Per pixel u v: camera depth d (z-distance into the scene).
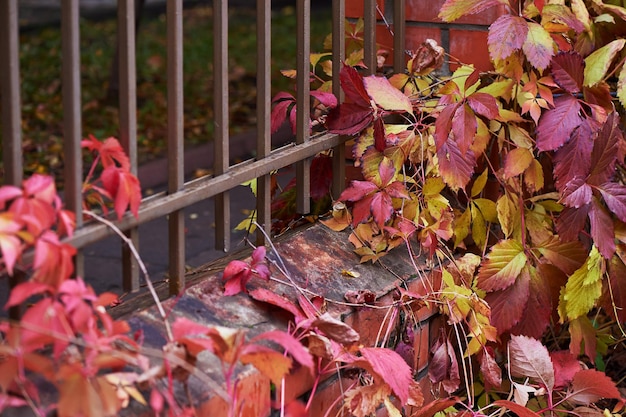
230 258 2.46
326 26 15.31
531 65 2.69
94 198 1.94
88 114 9.20
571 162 2.57
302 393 2.09
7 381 1.58
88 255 5.25
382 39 2.88
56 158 7.86
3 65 1.70
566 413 2.74
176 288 2.11
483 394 2.82
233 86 10.90
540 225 2.73
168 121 2.03
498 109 2.47
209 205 6.42
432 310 2.60
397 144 2.55
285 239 2.48
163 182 7.55
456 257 2.77
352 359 2.08
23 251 1.74
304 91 2.44
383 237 2.53
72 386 1.57
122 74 1.88
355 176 2.89
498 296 2.63
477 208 2.70
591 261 2.58
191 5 16.91
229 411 1.82
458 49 2.76
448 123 2.40
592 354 2.75
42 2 16.05
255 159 2.32
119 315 2.01
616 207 2.53
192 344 1.74
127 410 1.74
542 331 2.65
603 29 2.82
